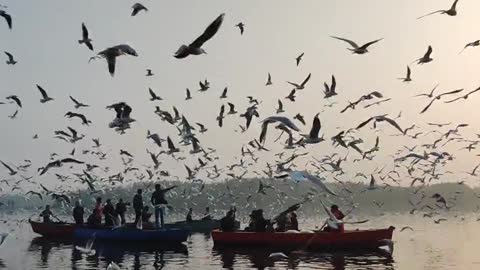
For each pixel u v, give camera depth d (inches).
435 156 1242.0
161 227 1444.4
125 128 849.5
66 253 1282.0
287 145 906.7
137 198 1438.2
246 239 1325.0
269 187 1715.1
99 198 1579.7
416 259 1175.0
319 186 547.8
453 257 1216.8
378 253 1256.8
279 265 1079.6
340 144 934.4
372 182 1843.0
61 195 1649.9
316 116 685.3
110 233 1433.3
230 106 1171.3
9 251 1330.0
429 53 938.7
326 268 1041.5
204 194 2098.9
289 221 1408.7
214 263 1103.0
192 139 1040.8
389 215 3225.9
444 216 3125.0
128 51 655.1
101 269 1035.3
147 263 1106.1
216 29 432.1
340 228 1280.8
